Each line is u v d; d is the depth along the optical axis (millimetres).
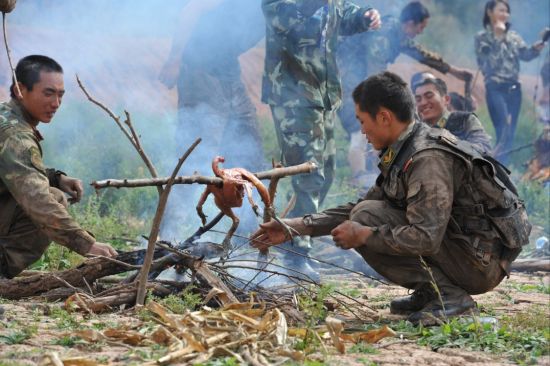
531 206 12625
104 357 3900
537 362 4211
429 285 5223
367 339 4492
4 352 3939
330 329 4199
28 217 5766
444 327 4668
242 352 3877
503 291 6930
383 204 5254
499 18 16109
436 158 5023
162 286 5332
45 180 5527
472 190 5125
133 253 5535
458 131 8688
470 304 5199
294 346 4203
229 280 5559
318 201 8141
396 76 5211
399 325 4945
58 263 6801
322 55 8148
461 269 5230
